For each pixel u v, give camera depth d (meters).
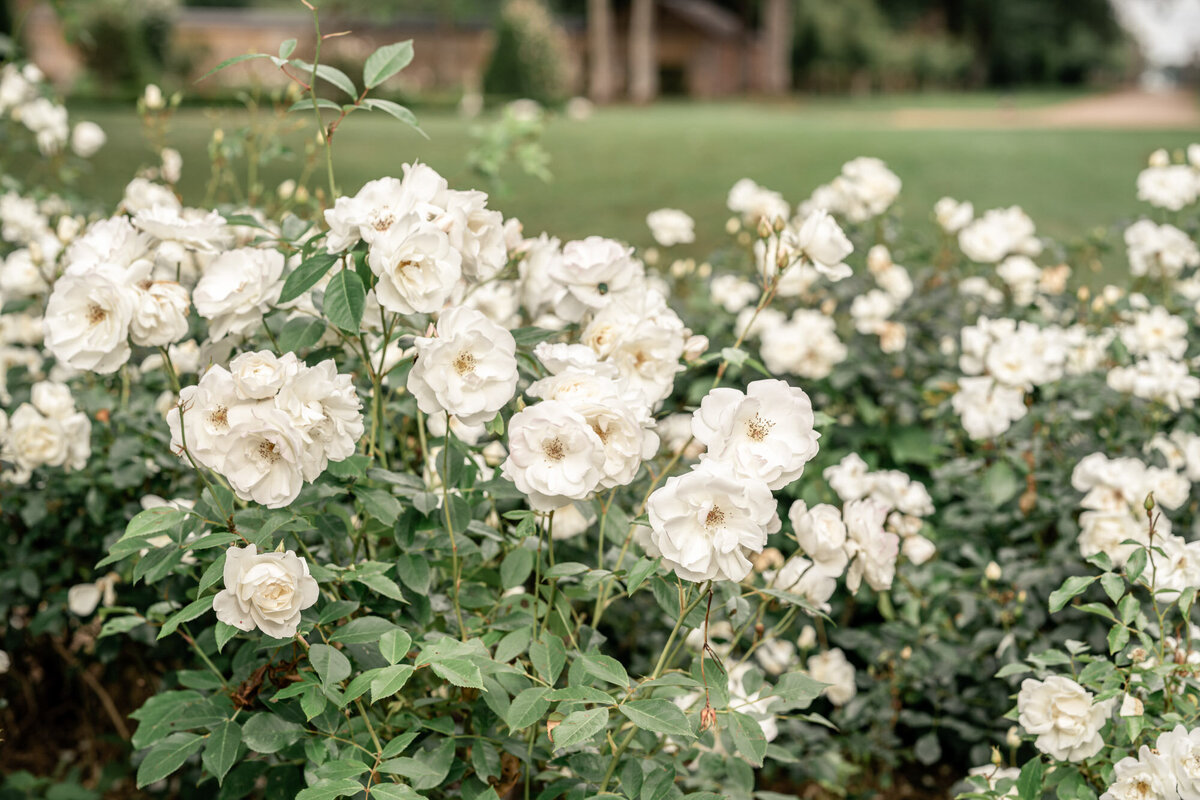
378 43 33.25
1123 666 1.99
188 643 2.41
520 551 1.86
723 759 1.98
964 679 2.87
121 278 1.67
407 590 1.87
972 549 2.75
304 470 1.50
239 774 1.86
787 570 1.92
